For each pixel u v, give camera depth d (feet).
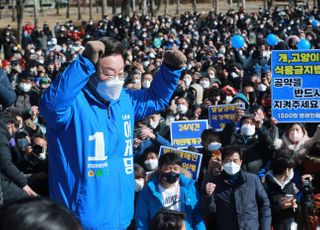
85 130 10.87
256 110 25.49
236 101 31.09
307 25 123.24
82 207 10.91
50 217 4.84
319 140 22.36
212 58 65.16
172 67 12.14
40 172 19.79
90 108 10.99
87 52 10.43
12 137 23.62
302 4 201.36
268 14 144.77
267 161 22.20
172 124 26.63
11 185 13.00
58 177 11.10
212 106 29.37
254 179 17.79
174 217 13.10
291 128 22.77
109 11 234.17
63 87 10.32
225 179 17.62
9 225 4.78
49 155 11.27
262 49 62.34
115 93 10.92
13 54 86.79
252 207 17.57
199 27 136.87
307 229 18.42
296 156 21.65
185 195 16.57
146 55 72.84
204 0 253.85
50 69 59.57
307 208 18.37
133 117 11.98
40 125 32.09
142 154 21.89
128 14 158.30
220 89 36.35
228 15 140.97
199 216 16.76
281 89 26.43
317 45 70.23
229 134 24.03
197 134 26.78
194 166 20.67
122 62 10.90
